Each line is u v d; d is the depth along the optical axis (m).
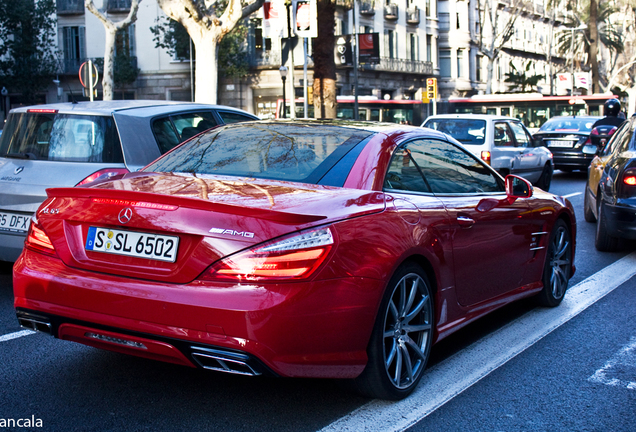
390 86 50.78
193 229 3.05
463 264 4.16
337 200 3.33
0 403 3.51
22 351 4.38
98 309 3.15
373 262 3.26
